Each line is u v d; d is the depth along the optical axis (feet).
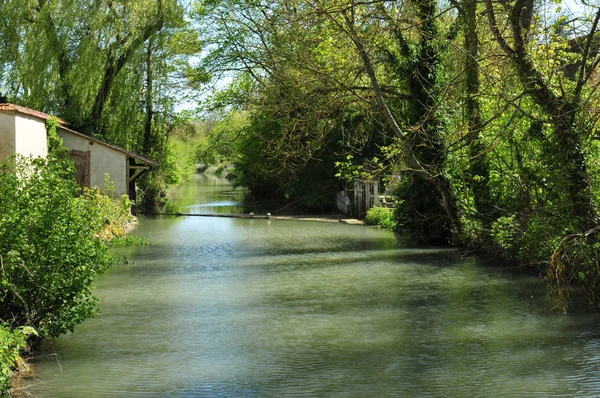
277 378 29.01
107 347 33.94
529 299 45.27
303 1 62.39
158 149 152.97
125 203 99.66
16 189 33.96
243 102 132.77
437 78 75.31
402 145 68.28
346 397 26.61
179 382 28.50
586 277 43.86
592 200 45.44
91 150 110.93
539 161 50.83
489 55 50.62
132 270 59.16
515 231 55.67
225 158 187.73
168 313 41.78
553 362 31.01
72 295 33.30
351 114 98.43
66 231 33.65
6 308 32.40
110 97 135.03
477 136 59.47
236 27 129.29
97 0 131.23
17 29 129.39
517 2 47.44
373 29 66.80
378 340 35.19
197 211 133.18
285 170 136.56
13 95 131.54
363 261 64.39
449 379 28.71
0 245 32.09
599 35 47.65
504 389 27.40
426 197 78.38
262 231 95.14
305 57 75.05
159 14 138.41
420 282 52.37
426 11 73.26
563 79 50.01
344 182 125.90
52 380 28.76
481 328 37.55
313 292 48.60
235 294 47.98
